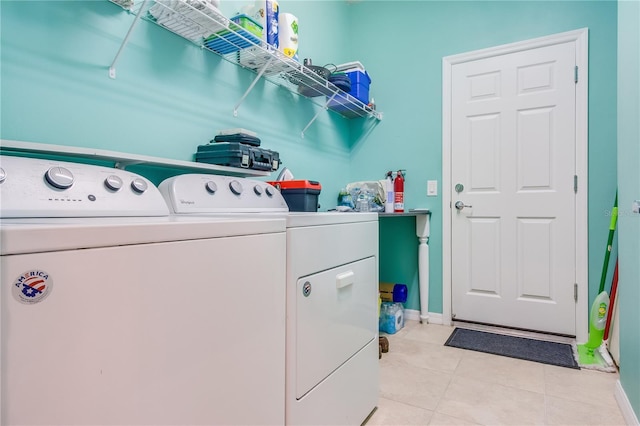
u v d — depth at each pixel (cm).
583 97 228
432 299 277
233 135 166
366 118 305
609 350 205
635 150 132
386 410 155
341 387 129
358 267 143
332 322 123
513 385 176
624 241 149
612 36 221
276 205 171
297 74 212
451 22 270
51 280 50
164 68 153
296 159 241
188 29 156
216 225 77
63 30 119
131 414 60
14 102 108
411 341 235
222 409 78
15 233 47
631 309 140
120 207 105
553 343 228
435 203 276
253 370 87
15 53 108
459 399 164
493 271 256
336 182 291
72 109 122
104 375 56
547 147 239
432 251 277
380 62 299
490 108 257
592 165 226
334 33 289
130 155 125
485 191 259
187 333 70
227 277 79
